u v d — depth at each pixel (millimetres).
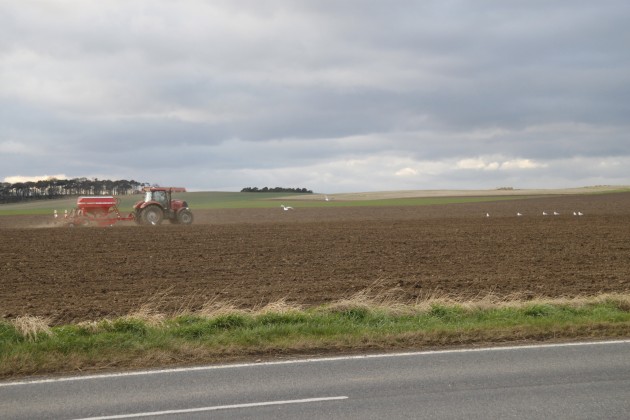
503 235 28469
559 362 8539
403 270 18844
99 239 26734
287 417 6312
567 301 12875
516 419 6184
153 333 10180
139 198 93438
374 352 9344
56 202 101688
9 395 7250
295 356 9188
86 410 6621
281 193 116312
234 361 8891
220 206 78062
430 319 11406
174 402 6875
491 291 15242
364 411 6480
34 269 19172
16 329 10023
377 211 61156
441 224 35250
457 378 7758
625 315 11539
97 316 12570
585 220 37500
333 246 24609
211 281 17000
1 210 81062
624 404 6641
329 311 11953
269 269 19109
